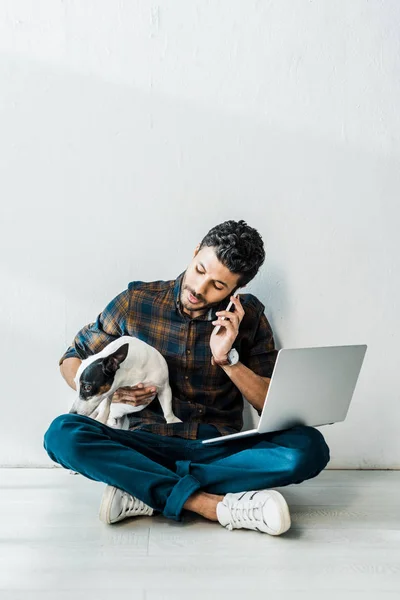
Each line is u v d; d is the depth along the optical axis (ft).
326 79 7.83
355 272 7.93
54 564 5.05
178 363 6.87
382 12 7.86
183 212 7.77
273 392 5.77
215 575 4.89
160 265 7.79
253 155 7.80
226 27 7.73
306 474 6.05
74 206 7.71
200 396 6.92
